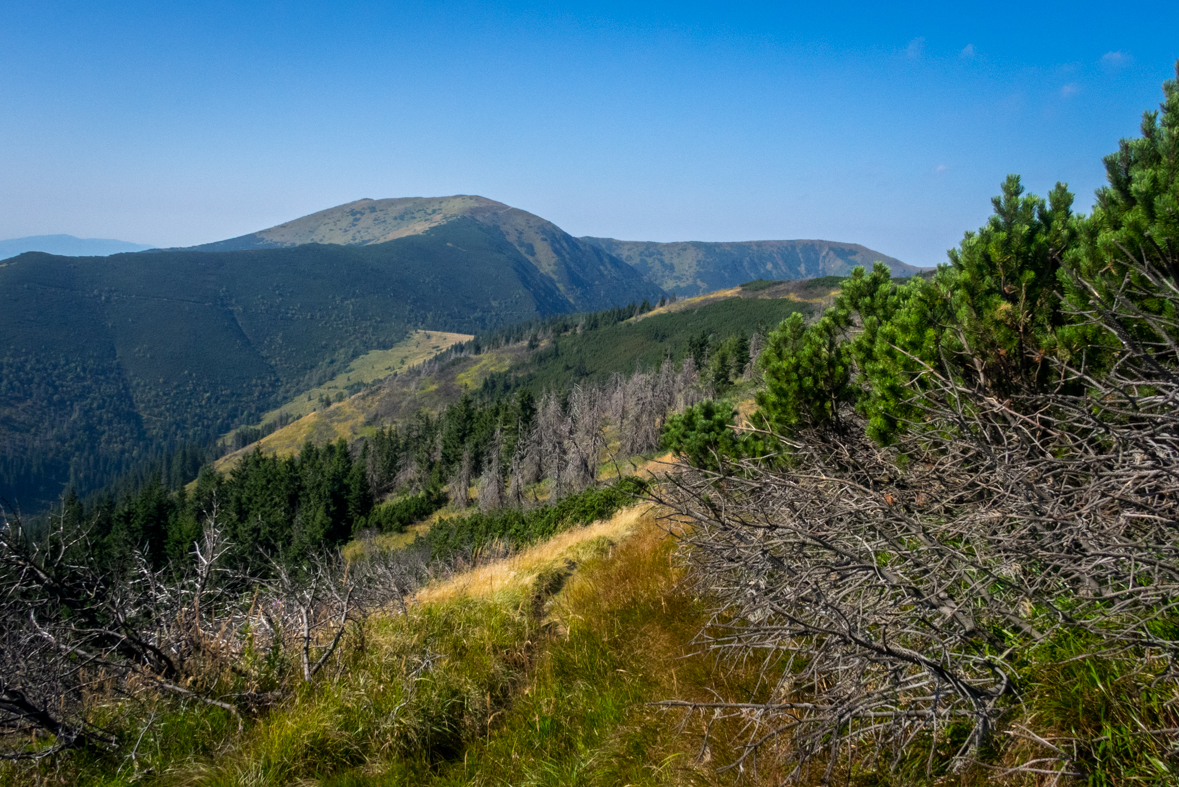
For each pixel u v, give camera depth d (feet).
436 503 196.44
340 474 191.42
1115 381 8.22
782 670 11.92
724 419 26.96
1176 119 12.17
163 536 147.02
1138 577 7.14
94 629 12.60
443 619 18.42
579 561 26.22
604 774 10.98
